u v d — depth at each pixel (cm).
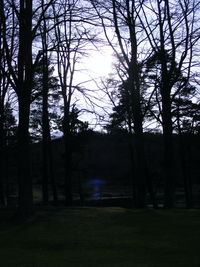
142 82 2538
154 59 2480
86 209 1903
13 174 5116
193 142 4288
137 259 965
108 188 3988
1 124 2809
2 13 1753
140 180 2464
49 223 1547
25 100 1719
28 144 1720
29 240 1259
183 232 1299
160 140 3844
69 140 2975
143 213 1762
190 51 2552
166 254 1009
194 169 4988
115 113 2784
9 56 1739
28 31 1725
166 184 2502
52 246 1172
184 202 4391
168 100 2497
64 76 2819
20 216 1656
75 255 1041
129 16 2467
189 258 955
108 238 1254
